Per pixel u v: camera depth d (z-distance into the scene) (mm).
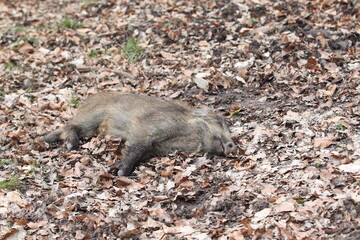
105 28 16641
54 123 12273
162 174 9633
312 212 7879
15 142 11281
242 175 9320
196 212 8391
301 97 11953
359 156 9320
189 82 13188
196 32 15344
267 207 8242
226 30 15234
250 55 13875
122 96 11273
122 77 14000
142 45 15109
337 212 7812
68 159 10656
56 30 17000
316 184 8648
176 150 10414
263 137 10492
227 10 16328
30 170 10164
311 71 12875
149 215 8469
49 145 11273
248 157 9844
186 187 9141
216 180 9258
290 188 8688
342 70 12852
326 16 15516
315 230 7523
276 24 15156
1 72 14594
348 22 14938
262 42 14312
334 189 8469
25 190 9539
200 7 16812
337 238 7242
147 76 13727
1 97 13578
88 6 18844
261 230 7531
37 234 8281
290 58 13484
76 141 11133
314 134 10258
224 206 8445
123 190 9359
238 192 8734
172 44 15062
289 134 10344
